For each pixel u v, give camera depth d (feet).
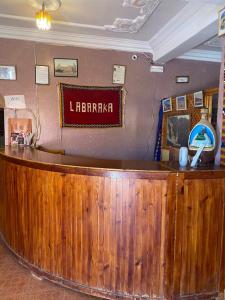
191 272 6.46
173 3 8.38
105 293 6.63
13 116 11.43
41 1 8.11
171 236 6.26
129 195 6.31
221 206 6.51
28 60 11.41
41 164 7.17
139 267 6.43
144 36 11.55
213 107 9.80
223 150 6.91
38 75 11.54
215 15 7.79
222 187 6.47
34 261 7.66
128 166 6.72
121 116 12.68
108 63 12.30
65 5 8.68
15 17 9.84
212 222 6.48
